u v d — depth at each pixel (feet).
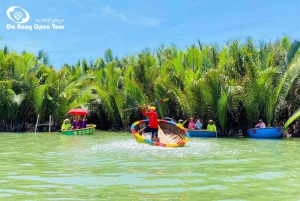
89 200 18.51
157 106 72.18
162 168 27.53
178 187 21.33
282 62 65.05
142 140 43.24
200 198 19.02
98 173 25.39
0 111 72.43
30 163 29.81
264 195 19.75
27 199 18.66
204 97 65.62
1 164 29.35
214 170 26.99
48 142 48.55
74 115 71.36
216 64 74.84
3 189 20.71
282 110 67.21
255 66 64.28
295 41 64.44
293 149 42.09
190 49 74.90
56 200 18.48
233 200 18.70
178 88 70.49
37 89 70.64
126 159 31.94
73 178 23.71
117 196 19.25
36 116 77.05
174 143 45.29
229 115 68.64
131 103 74.59
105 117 82.43
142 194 19.70
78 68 97.45
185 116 70.49
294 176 25.02
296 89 65.36
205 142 50.39
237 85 64.13
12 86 73.51
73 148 40.57
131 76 74.18
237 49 72.38
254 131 60.80
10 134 64.54
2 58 76.43
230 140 55.01
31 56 77.92
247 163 30.60
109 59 103.91
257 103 63.98
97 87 74.08
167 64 73.00
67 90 74.90
